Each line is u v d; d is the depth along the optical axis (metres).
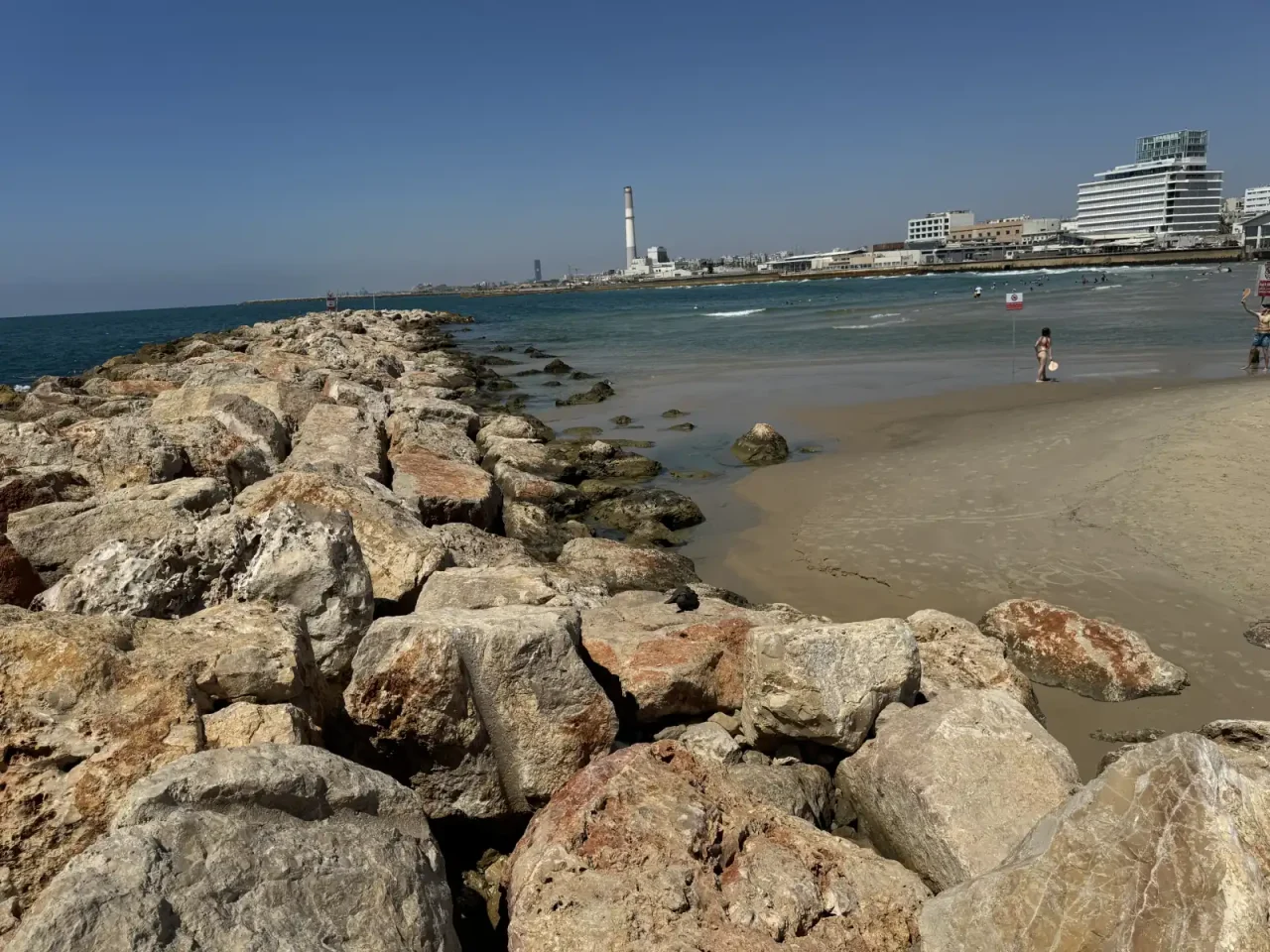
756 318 60.00
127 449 10.59
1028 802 5.32
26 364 50.28
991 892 4.12
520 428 20.81
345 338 40.38
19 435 10.78
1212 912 3.77
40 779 4.31
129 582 6.34
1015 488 14.01
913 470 15.76
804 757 6.77
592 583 10.46
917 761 5.63
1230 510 11.97
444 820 5.64
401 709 5.41
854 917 4.36
